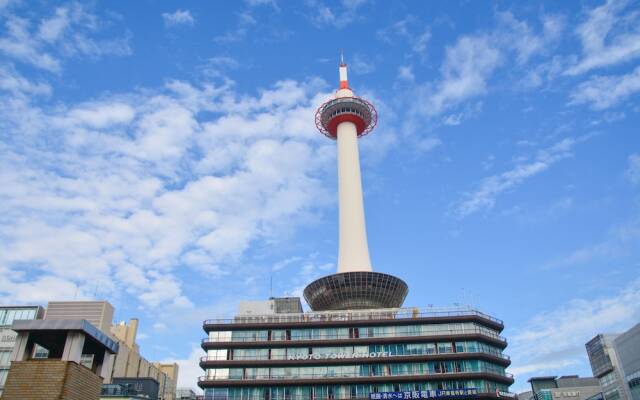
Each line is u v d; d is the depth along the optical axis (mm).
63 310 121062
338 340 104750
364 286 125062
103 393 85125
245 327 107875
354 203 142375
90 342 39250
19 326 36781
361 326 108000
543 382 151125
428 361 102562
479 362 102000
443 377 99188
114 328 141500
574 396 141750
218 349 105312
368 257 136750
